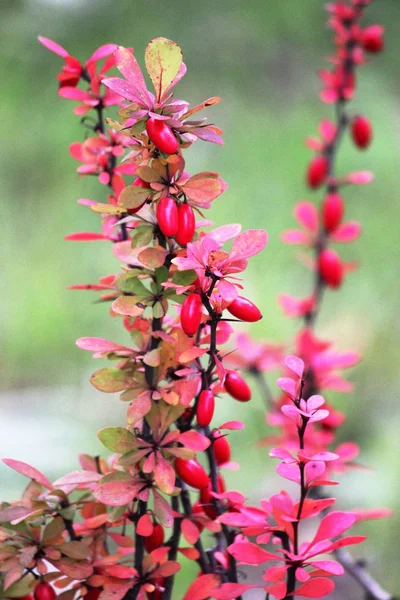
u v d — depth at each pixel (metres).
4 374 1.38
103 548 0.49
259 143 1.88
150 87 1.62
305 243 0.75
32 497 0.47
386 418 1.24
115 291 0.49
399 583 0.94
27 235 1.68
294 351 0.67
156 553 0.47
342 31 0.73
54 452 1.07
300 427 0.45
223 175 1.80
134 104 0.45
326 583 0.45
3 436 1.08
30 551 0.46
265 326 1.44
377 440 1.18
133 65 0.45
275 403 0.68
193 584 0.47
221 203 1.72
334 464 0.59
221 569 0.50
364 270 1.61
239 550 0.45
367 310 1.50
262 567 0.91
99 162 0.51
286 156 1.85
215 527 0.48
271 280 1.55
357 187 1.81
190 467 0.46
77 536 0.48
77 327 1.48
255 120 1.94
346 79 0.73
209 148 1.87
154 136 0.44
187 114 0.45
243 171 1.81
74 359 1.42
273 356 0.69
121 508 0.46
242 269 0.44
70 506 0.47
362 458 1.14
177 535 0.49
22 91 1.94
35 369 1.39
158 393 0.46
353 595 0.91
